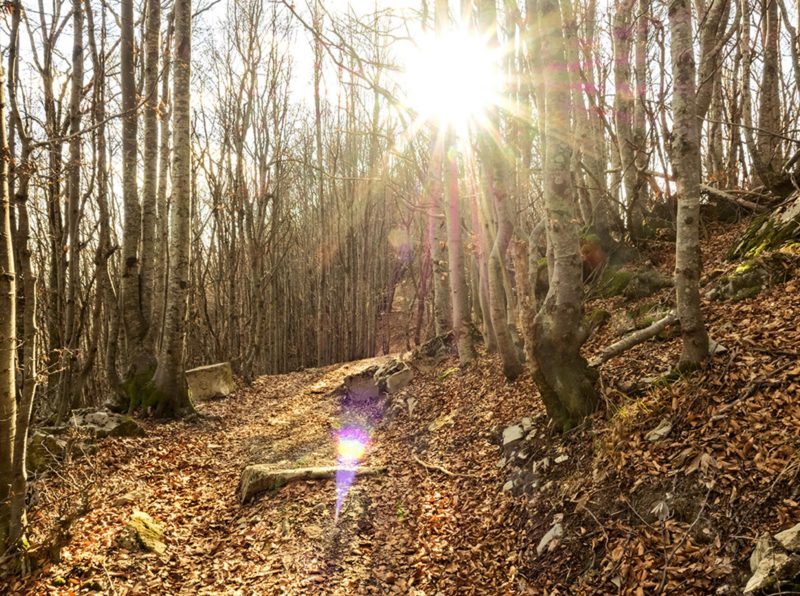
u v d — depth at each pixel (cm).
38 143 539
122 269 1084
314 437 933
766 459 382
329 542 532
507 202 769
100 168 1058
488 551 482
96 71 1017
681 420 464
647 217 1175
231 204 1930
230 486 723
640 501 421
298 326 2836
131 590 461
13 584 459
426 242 2133
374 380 1204
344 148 2527
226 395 1358
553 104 538
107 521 579
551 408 582
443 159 1053
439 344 1247
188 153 1036
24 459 486
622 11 1057
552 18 536
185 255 1034
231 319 1919
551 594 400
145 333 1088
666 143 940
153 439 884
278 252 2569
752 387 445
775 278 631
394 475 692
